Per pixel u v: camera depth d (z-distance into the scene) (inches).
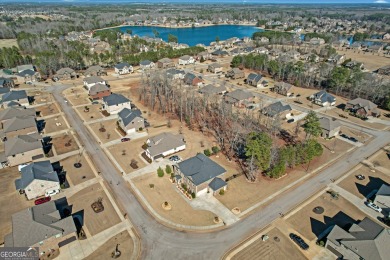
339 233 1918.1
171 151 3011.8
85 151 3078.2
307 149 2810.0
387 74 6058.1
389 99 4256.9
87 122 3772.1
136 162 2871.6
